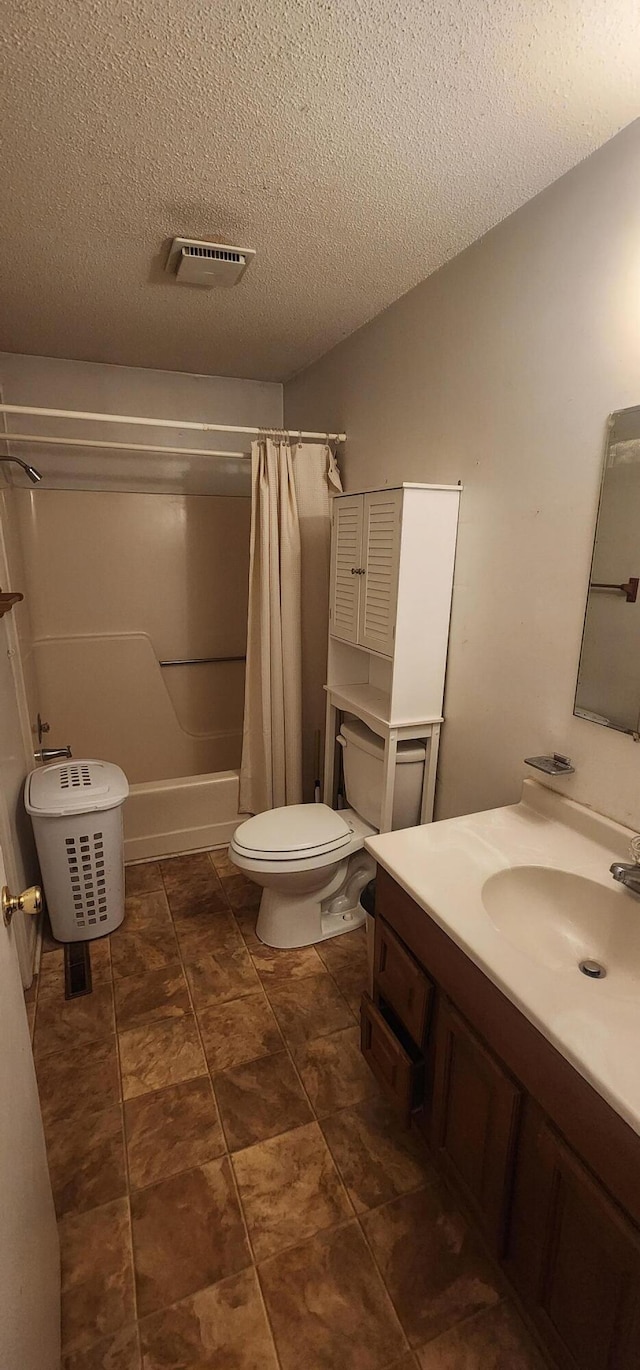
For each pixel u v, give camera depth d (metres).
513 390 1.51
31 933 2.02
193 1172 1.37
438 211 1.47
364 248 1.66
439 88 1.07
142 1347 1.07
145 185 1.38
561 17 0.92
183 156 1.27
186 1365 1.05
